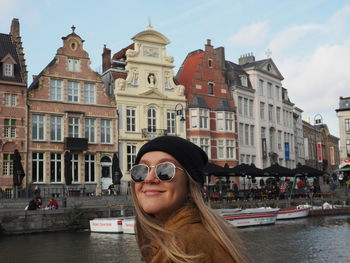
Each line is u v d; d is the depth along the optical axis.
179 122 44.50
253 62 58.91
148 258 2.01
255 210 27.59
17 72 36.12
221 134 47.72
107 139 40.09
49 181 36.28
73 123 38.31
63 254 16.81
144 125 42.16
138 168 2.11
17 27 38.19
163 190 2.07
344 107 73.06
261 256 15.69
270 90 58.00
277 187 39.25
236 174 35.06
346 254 16.00
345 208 36.19
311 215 34.16
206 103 46.97
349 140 72.25
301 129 68.81
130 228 23.31
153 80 43.38
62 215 25.11
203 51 49.12
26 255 16.72
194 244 1.85
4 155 34.47
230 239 1.98
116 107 40.69
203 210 2.02
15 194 30.59
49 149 36.62
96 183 38.62
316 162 74.69
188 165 2.12
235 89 50.66
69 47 38.75
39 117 36.72
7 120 34.97
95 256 16.28
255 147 53.03
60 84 38.06
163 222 2.10
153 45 43.72
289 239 20.34
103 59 45.78
